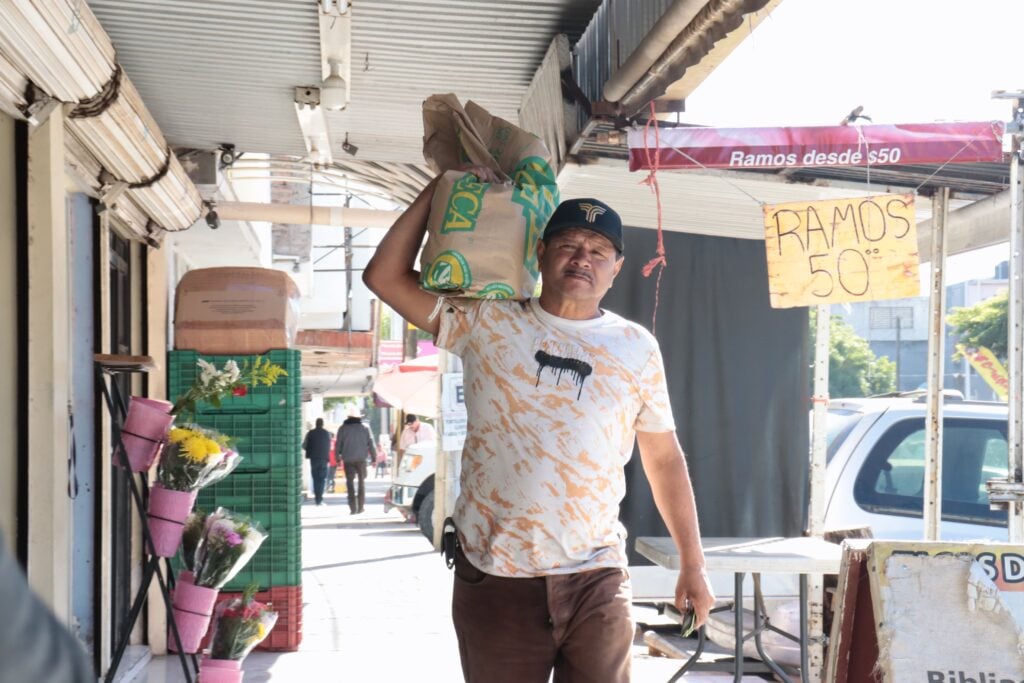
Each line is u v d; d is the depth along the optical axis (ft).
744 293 22.24
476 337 10.36
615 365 10.21
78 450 18.85
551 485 9.91
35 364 13.99
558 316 10.38
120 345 22.07
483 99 20.22
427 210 10.93
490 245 10.36
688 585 11.05
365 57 17.85
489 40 17.07
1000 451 23.15
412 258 11.00
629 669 10.23
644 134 15.72
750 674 20.85
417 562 38.58
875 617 12.06
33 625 3.06
